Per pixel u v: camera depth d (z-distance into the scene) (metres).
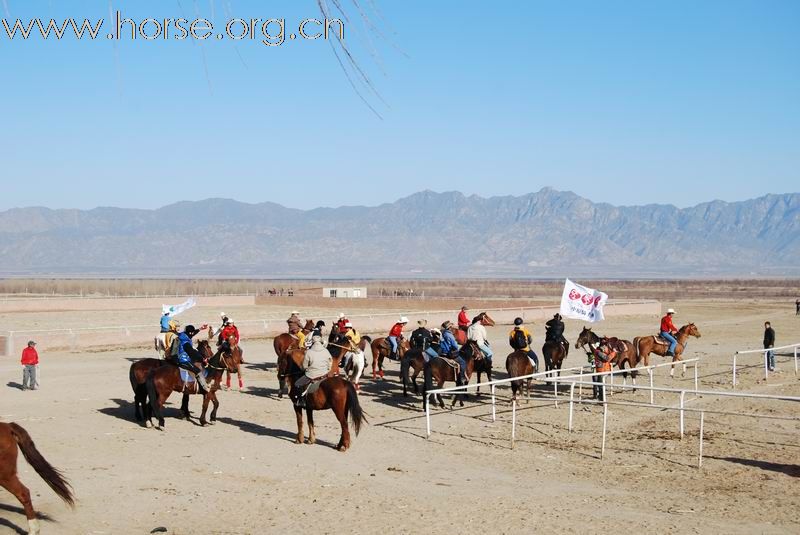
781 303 96.81
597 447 19.36
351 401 18.81
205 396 21.94
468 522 13.70
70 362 35.88
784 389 28.31
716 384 29.56
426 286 163.88
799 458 18.17
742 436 20.47
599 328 55.88
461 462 17.95
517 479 16.55
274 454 18.64
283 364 25.98
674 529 13.26
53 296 95.94
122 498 15.16
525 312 63.19
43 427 21.56
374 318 54.72
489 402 25.64
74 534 13.20
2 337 38.31
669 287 180.88
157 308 77.88
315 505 14.73
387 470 17.27
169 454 18.59
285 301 84.12
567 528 13.35
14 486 12.80
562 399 21.70
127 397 26.52
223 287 132.50
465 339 27.30
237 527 13.56
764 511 14.26
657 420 22.66
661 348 30.81
